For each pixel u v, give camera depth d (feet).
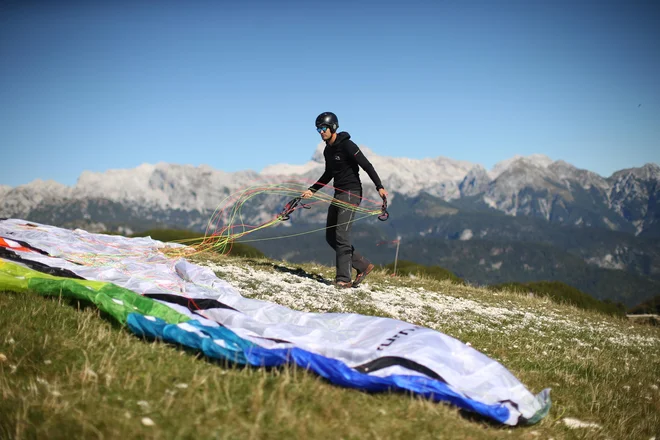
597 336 39.34
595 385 25.55
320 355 17.49
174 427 13.47
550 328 38.47
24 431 12.82
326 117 33.01
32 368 16.14
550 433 18.56
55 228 39.91
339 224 34.91
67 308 20.94
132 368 16.63
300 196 34.78
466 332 30.81
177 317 20.63
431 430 15.20
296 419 14.30
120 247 37.24
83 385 15.26
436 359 18.31
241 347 17.85
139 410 14.26
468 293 47.73
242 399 15.14
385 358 17.95
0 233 34.76
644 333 47.39
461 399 16.99
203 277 28.76
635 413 23.20
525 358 27.61
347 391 16.88
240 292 29.71
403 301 35.63
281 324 20.51
